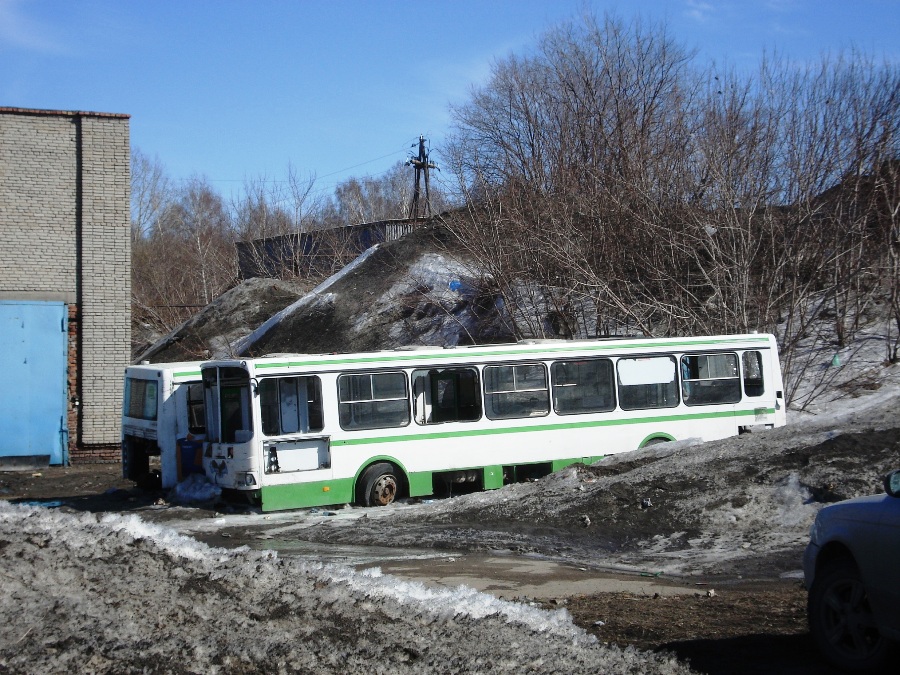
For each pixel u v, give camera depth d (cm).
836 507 668
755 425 2006
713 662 660
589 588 972
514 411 1803
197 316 3919
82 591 611
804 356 2580
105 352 2377
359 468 1659
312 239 5372
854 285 2730
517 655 592
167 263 5703
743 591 951
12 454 2289
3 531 733
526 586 983
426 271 3522
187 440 1778
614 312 2755
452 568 1091
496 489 1605
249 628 588
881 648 602
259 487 1576
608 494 1377
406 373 1720
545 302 2950
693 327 2605
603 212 2877
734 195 2725
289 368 1622
